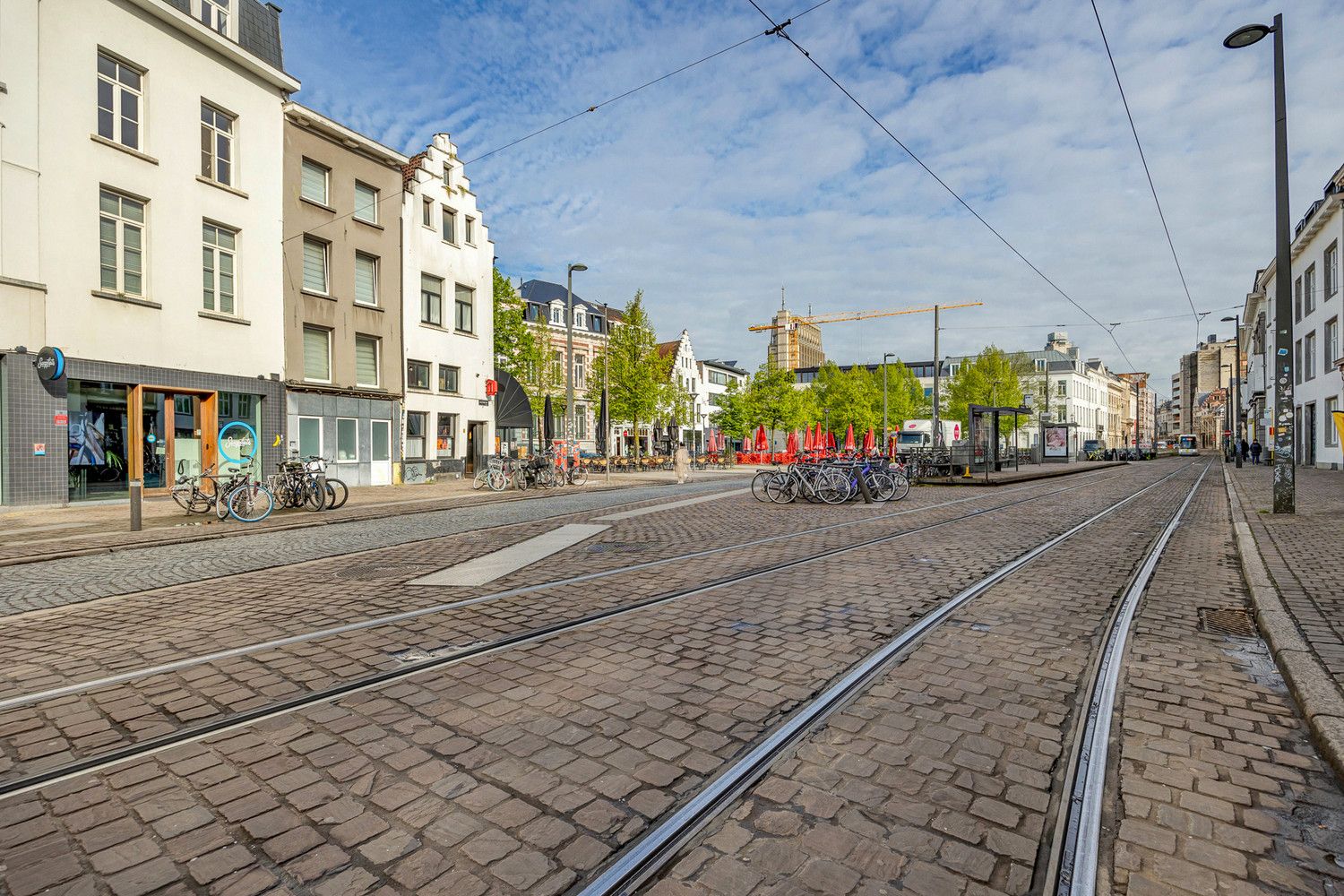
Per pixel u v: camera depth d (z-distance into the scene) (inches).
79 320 593.6
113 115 627.8
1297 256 1273.4
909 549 349.7
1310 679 152.9
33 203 563.5
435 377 1040.2
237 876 93.7
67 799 113.7
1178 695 154.3
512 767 122.6
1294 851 98.0
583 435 1959.9
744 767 121.0
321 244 869.8
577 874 93.4
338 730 138.4
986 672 168.4
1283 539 356.5
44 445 565.9
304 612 232.1
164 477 669.9
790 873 93.7
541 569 302.2
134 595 265.0
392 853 98.3
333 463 864.9
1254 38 458.3
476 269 1133.7
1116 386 4928.6
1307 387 1235.2
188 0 691.4
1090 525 455.8
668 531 425.1
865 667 170.7
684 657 180.5
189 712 148.4
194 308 690.8
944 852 97.7
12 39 551.5
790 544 369.7
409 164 1027.3
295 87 796.0
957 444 1074.7
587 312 2041.1
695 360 2738.7
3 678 172.2
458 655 183.0
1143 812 107.9
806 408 2285.9
